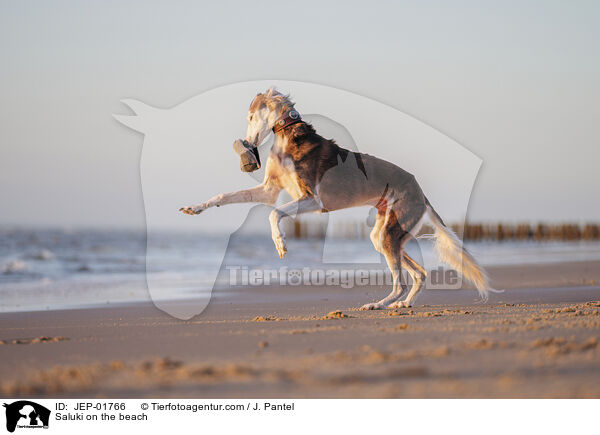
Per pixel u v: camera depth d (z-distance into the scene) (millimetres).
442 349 4078
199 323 6395
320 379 3469
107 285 12750
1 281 13875
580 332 4906
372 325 5656
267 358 4090
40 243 28875
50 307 9125
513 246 30734
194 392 3316
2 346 4922
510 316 6293
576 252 24547
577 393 3133
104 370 3857
